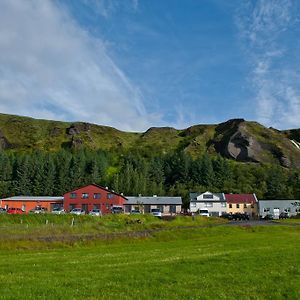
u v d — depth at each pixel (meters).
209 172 193.50
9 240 40.12
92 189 131.00
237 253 27.97
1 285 16.91
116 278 18.55
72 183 176.50
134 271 20.39
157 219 87.38
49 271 21.23
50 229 53.50
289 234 54.62
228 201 147.12
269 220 102.69
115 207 125.12
